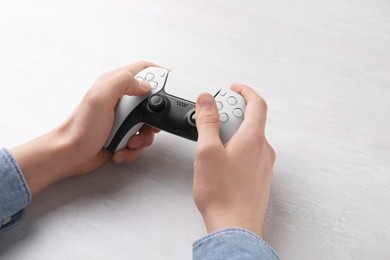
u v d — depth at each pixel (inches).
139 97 23.8
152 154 25.4
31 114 26.9
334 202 23.5
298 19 31.1
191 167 24.9
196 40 30.2
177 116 23.4
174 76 24.6
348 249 22.0
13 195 21.5
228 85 27.8
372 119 26.4
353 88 27.7
